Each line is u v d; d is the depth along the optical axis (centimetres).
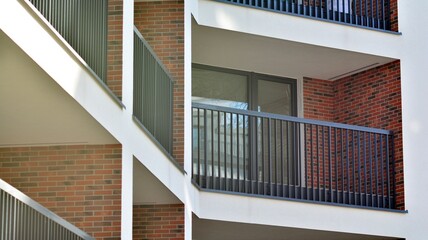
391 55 2181
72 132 1447
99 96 1391
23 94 1289
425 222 2120
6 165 1530
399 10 2202
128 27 1546
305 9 2122
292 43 2083
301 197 2016
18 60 1176
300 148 2291
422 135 2144
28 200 1162
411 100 2166
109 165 1500
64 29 1324
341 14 2180
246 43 2072
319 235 2095
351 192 2112
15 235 1152
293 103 2316
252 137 2217
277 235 2092
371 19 2195
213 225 1958
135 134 1545
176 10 1858
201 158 2161
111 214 1490
